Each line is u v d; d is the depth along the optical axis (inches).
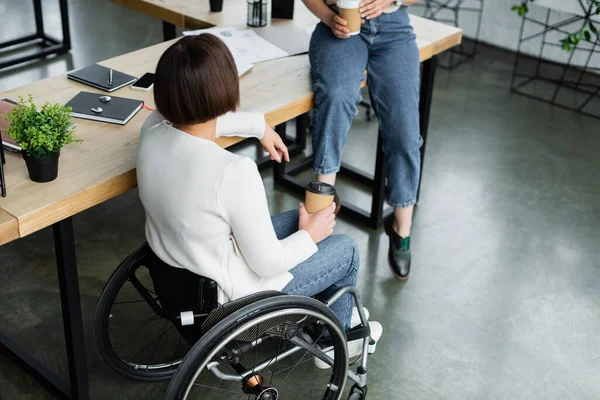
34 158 71.6
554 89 175.5
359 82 98.9
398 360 98.4
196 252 68.5
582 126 160.6
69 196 72.1
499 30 192.2
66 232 75.4
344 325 88.6
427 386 94.7
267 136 84.9
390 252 113.8
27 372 92.7
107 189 75.4
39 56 171.8
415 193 108.5
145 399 90.9
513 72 176.7
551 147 151.7
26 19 191.3
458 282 113.3
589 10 160.4
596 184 139.9
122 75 95.7
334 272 81.3
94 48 180.2
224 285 70.4
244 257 70.3
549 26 180.9
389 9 101.4
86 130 83.3
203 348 66.9
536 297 110.9
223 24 113.9
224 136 82.5
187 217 66.6
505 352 100.7
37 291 105.9
